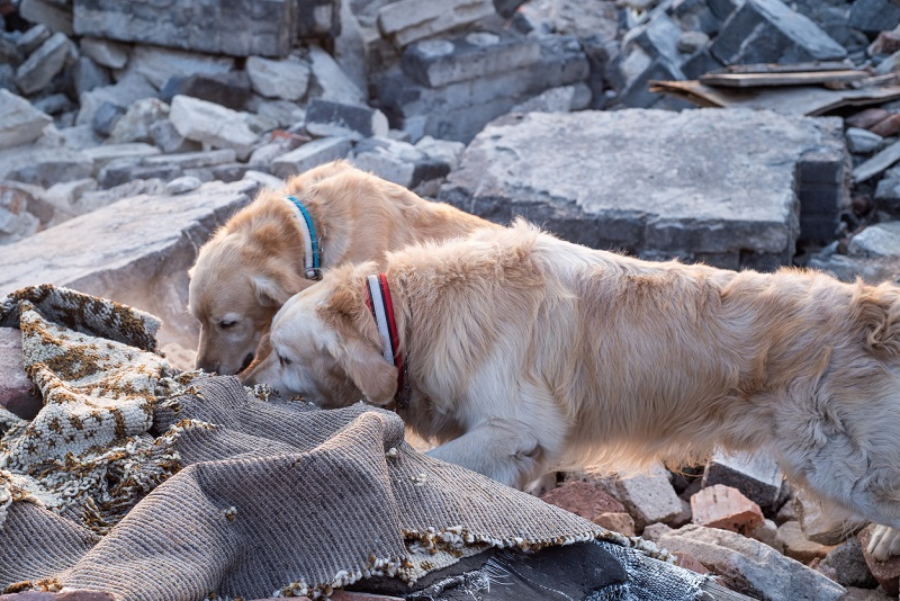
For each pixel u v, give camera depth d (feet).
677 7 39.83
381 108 38.19
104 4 36.37
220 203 22.88
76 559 7.79
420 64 37.14
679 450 12.62
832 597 10.78
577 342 12.01
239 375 13.52
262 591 7.77
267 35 35.60
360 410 9.90
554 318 11.91
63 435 8.98
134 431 9.33
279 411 10.14
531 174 25.09
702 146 26.35
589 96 40.63
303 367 12.12
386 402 11.54
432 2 37.65
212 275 14.58
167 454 8.91
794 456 11.50
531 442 11.66
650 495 13.74
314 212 15.57
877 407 11.05
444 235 16.38
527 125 28.84
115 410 9.22
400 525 8.48
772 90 31.04
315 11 37.06
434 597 8.04
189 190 24.45
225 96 35.45
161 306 19.81
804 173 25.11
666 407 12.13
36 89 37.86
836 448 11.23
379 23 37.81
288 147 32.27
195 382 10.28
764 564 11.09
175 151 32.94
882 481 11.05
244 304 14.69
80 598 6.46
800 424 11.37
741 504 13.15
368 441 8.67
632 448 12.72
